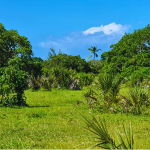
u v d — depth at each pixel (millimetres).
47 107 10945
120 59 44688
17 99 11188
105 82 9852
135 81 23531
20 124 7078
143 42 43406
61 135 5844
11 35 41875
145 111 9688
